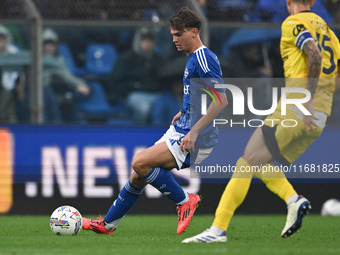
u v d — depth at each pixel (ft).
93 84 109.91
